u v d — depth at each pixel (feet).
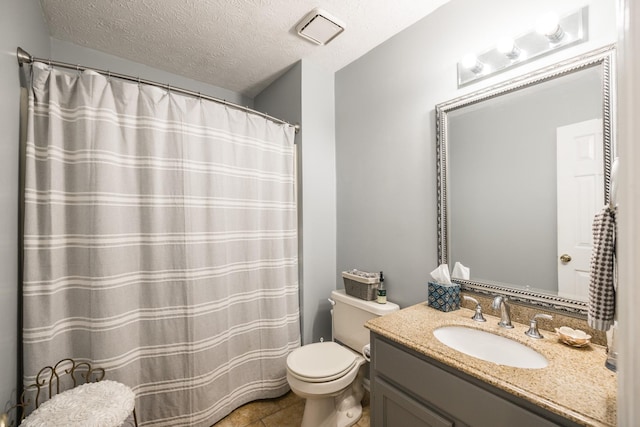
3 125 3.21
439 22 4.91
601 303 2.40
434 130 4.97
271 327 5.98
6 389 3.31
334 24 5.25
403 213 5.51
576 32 3.44
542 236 3.72
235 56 6.39
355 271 6.23
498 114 4.13
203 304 4.98
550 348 3.16
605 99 3.18
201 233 5.04
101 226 4.09
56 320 3.88
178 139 4.82
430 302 4.59
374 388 3.83
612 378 2.56
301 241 6.60
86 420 3.07
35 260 3.73
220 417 5.19
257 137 5.94
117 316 4.21
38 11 4.53
